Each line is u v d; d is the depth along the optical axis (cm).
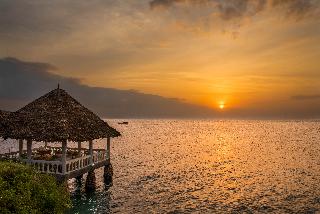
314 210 2844
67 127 2398
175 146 9156
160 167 5206
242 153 7444
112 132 2962
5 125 2486
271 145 9550
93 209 2689
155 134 15212
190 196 3306
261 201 3144
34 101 2697
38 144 9150
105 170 3444
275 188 3722
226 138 12812
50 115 2500
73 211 2614
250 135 14875
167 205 2941
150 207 2859
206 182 4044
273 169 5112
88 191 2912
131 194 3275
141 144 9688
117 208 2766
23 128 2411
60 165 2395
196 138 12750
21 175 1477
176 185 3822
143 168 5047
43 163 2345
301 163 5738
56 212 1521
